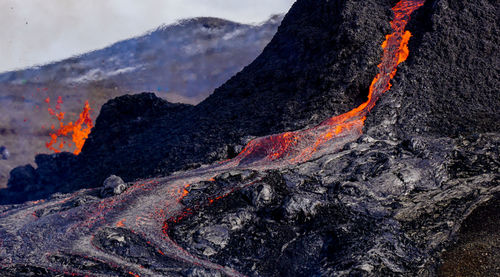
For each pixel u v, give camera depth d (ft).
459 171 72.23
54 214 72.74
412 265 56.08
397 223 63.05
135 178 104.17
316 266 56.34
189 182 79.20
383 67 100.58
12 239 65.41
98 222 68.90
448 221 63.10
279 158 84.23
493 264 53.88
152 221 68.28
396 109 90.48
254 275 56.39
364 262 55.21
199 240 62.54
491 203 65.16
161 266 57.16
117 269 56.49
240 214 66.39
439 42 100.01
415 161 74.49
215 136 106.22
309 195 69.51
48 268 57.06
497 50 99.09
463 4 104.78
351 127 88.38
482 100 90.68
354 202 67.36
